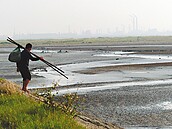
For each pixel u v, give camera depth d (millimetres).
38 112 23250
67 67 107125
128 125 34375
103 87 61625
